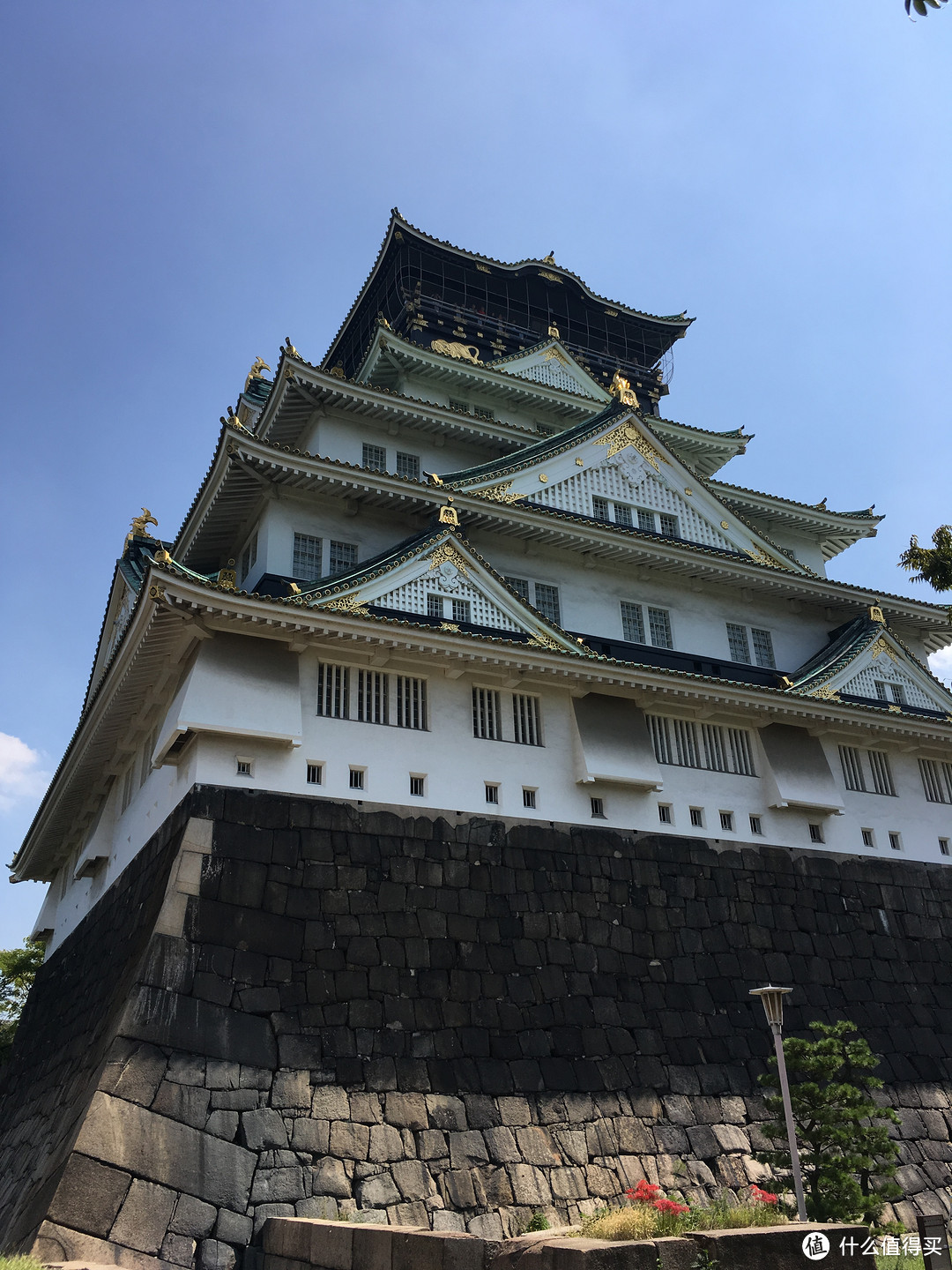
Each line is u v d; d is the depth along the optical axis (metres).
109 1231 16.41
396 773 24.36
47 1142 21.17
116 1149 17.14
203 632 23.20
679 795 28.33
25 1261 14.28
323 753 23.67
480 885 23.97
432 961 22.38
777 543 42.19
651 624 33.16
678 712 29.36
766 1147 23.36
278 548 28.12
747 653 35.09
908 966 29.59
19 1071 33.09
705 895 27.12
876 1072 26.62
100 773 31.98
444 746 25.34
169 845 22.33
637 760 27.45
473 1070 21.36
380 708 24.98
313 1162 18.73
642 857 26.67
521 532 30.92
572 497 32.84
